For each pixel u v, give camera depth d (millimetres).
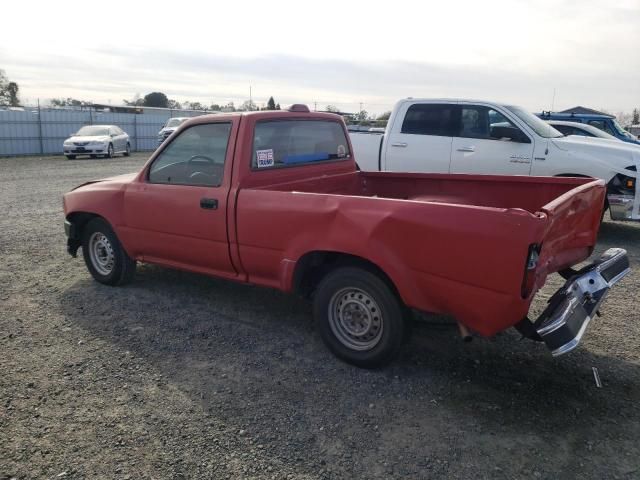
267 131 4535
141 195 4918
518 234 2973
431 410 3320
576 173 7758
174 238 4758
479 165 8359
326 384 3625
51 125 29141
